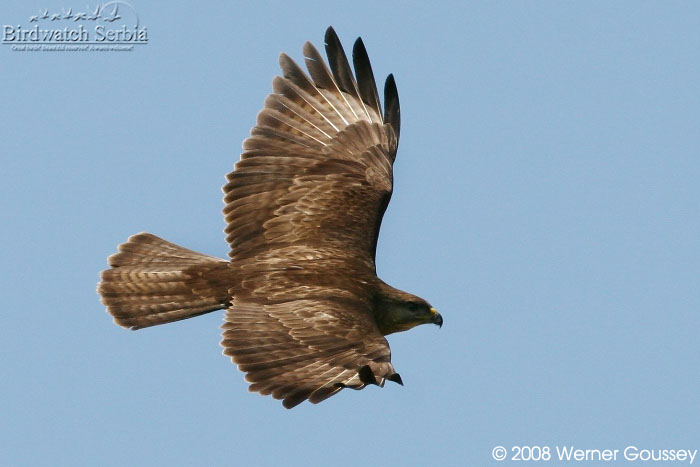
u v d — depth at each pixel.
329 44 18.16
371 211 17.11
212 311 16.22
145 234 17.05
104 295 16.62
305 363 13.94
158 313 16.45
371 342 14.39
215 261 16.59
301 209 16.92
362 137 17.91
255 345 14.20
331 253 16.39
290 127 17.61
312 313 14.80
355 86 18.19
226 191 17.02
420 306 16.53
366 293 16.16
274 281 15.99
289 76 17.89
